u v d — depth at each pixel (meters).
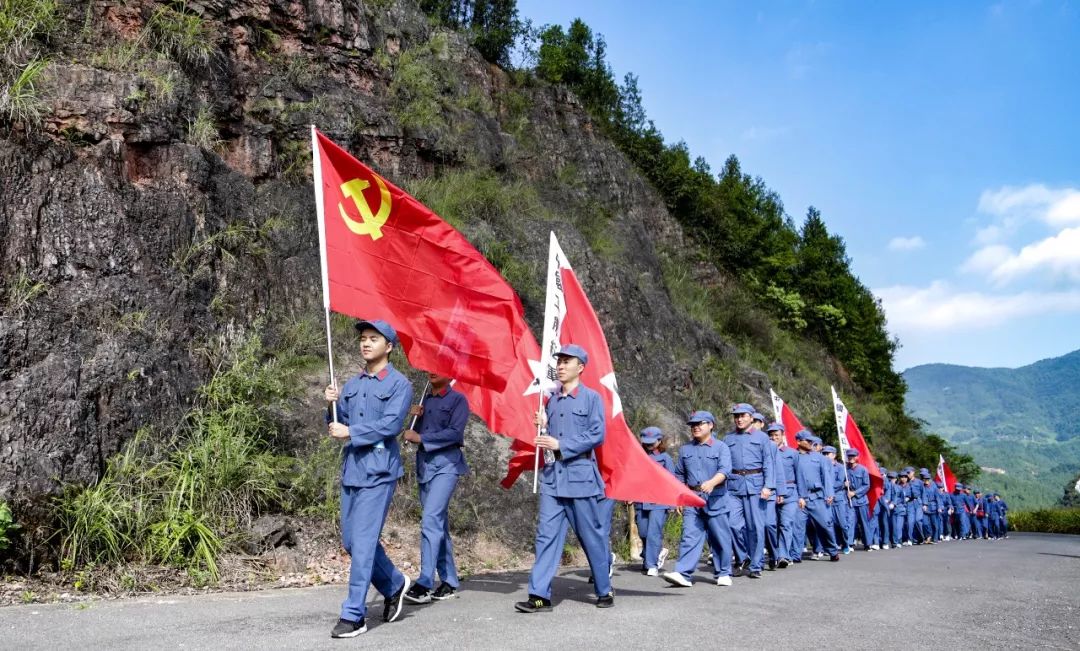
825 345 36.56
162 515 8.30
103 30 11.52
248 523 8.80
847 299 38.81
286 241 12.54
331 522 9.50
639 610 7.00
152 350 9.51
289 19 14.68
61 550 7.55
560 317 8.02
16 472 7.54
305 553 8.84
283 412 10.66
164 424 9.16
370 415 6.04
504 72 24.62
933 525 24.55
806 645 5.61
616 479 7.75
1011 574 11.20
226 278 11.33
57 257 9.31
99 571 7.53
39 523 7.52
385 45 17.53
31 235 9.18
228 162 12.62
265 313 11.77
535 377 8.08
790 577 10.56
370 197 6.96
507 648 5.23
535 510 11.84
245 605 6.66
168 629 5.60
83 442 8.19
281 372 11.10
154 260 10.32
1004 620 6.92
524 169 21.59
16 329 8.41
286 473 9.88
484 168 18.42
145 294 9.91
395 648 5.15
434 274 7.32
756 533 10.60
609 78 30.67
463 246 7.45
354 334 12.72
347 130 14.53
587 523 7.03
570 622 6.28
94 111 10.35
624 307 19.61
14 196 9.18
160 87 11.27
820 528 14.65
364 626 5.64
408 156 16.47
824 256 40.06
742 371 24.84
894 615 7.06
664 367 20.19
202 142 11.84
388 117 15.87
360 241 6.90
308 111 13.97
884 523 19.73
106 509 7.79
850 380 36.94
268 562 8.46
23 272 8.96
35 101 9.74
